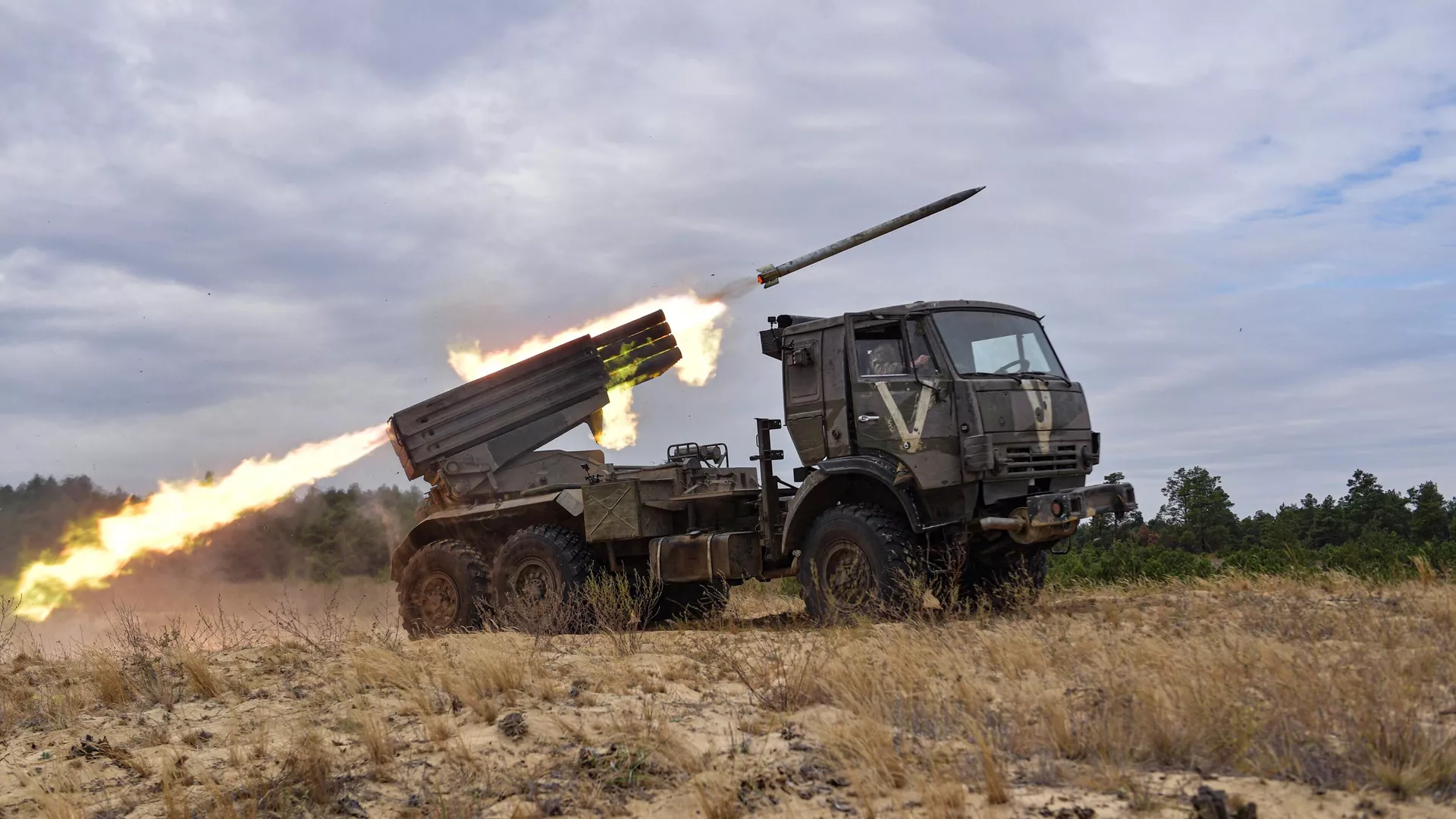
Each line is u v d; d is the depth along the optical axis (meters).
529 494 12.45
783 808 4.36
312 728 6.18
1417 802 3.94
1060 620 8.95
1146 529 27.92
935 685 6.30
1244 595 10.51
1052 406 10.20
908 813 4.16
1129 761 4.65
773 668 7.17
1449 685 5.71
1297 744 4.57
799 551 11.08
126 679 7.80
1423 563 11.19
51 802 4.94
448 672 7.22
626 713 5.94
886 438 10.10
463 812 4.54
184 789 5.19
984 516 9.80
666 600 12.22
